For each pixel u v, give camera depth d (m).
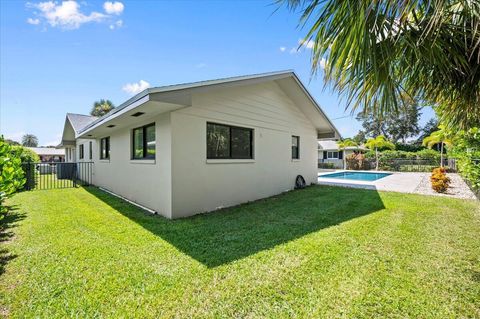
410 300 2.28
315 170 11.15
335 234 4.07
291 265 2.95
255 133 7.46
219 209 6.20
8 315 2.09
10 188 4.10
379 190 9.00
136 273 2.79
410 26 1.93
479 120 2.80
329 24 1.91
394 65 2.08
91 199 7.59
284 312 2.11
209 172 6.02
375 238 3.87
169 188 5.28
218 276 2.71
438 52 2.01
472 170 6.25
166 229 4.44
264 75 6.60
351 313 2.10
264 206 6.47
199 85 4.91
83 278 2.68
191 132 5.62
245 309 2.16
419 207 6.12
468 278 2.66
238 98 6.87
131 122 6.68
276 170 8.41
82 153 14.17
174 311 2.14
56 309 2.17
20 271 2.85
